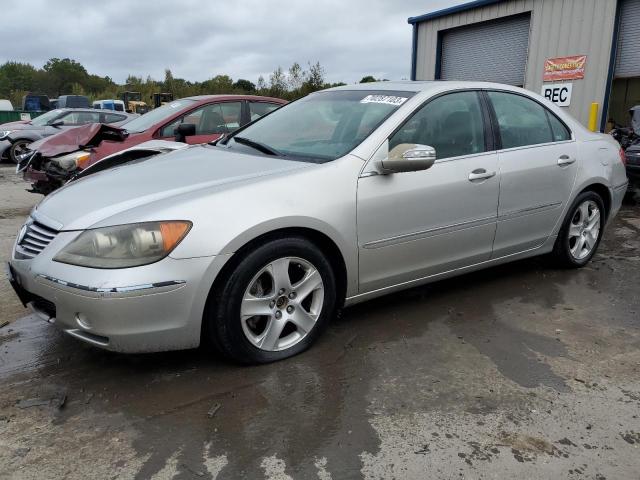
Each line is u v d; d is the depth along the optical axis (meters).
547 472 2.24
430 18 15.96
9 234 6.01
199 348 3.26
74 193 3.14
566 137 4.52
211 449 2.36
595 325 3.68
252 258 2.84
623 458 2.33
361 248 3.25
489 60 14.68
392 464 2.28
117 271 2.57
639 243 5.89
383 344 3.35
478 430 2.51
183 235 2.66
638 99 12.30
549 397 2.79
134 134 6.72
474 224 3.79
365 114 3.64
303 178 3.06
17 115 22.98
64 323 2.72
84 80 110.31
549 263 4.84
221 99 7.44
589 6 11.85
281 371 3.01
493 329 3.59
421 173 3.46
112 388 2.84
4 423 2.53
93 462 2.28
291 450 2.36
